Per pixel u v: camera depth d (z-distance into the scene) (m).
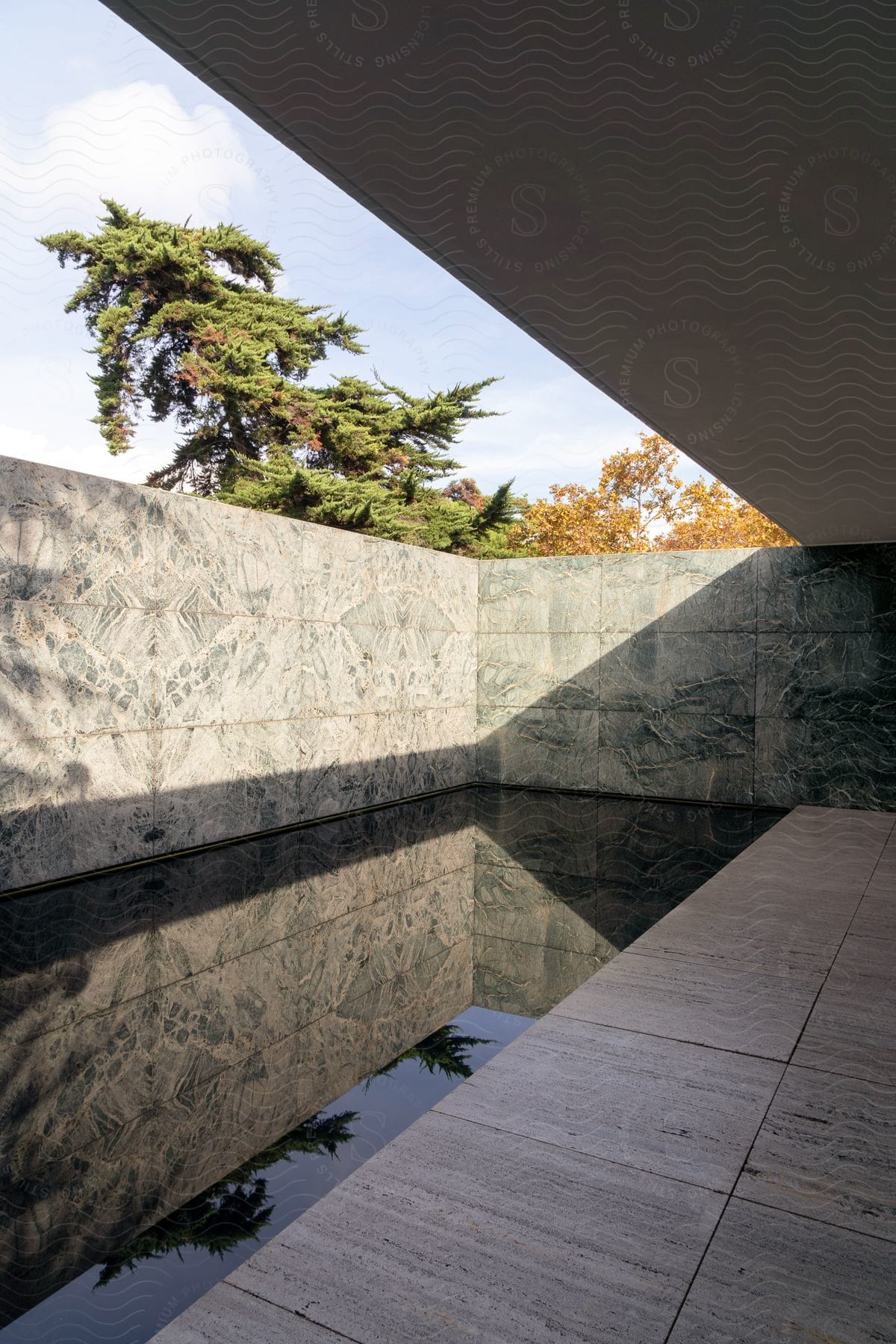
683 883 5.18
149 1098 2.53
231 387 12.66
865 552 7.62
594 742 8.63
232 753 6.22
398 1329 1.45
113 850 5.37
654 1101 2.26
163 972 3.63
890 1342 1.43
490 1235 1.70
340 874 5.35
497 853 5.97
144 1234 1.87
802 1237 1.70
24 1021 3.12
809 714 7.81
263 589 6.48
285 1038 2.98
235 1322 1.47
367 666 7.58
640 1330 1.45
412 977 3.60
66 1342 1.55
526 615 8.97
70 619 5.09
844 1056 2.53
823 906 4.21
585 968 3.73
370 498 13.64
